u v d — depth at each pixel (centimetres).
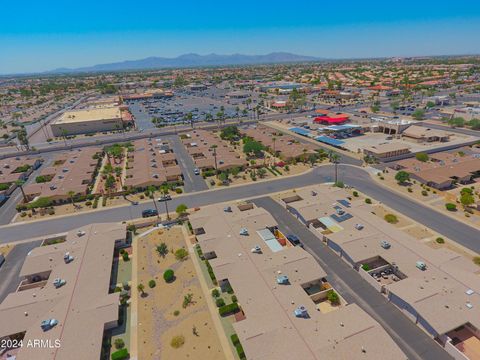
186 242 7150
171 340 4650
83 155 13762
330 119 16900
